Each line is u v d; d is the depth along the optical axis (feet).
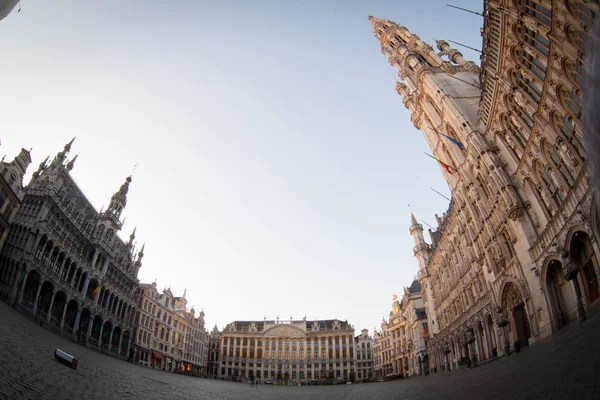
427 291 226.99
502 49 95.50
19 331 80.28
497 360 99.86
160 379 86.94
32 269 150.30
